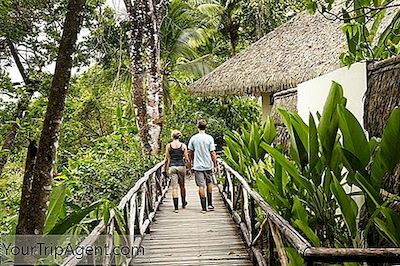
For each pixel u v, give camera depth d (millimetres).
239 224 5820
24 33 7723
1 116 6922
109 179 6730
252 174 5863
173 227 6441
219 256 5051
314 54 8672
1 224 5047
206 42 16312
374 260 2104
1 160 7836
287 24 11023
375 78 3738
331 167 3344
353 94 4125
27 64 7895
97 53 9539
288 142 6523
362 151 3039
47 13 7816
